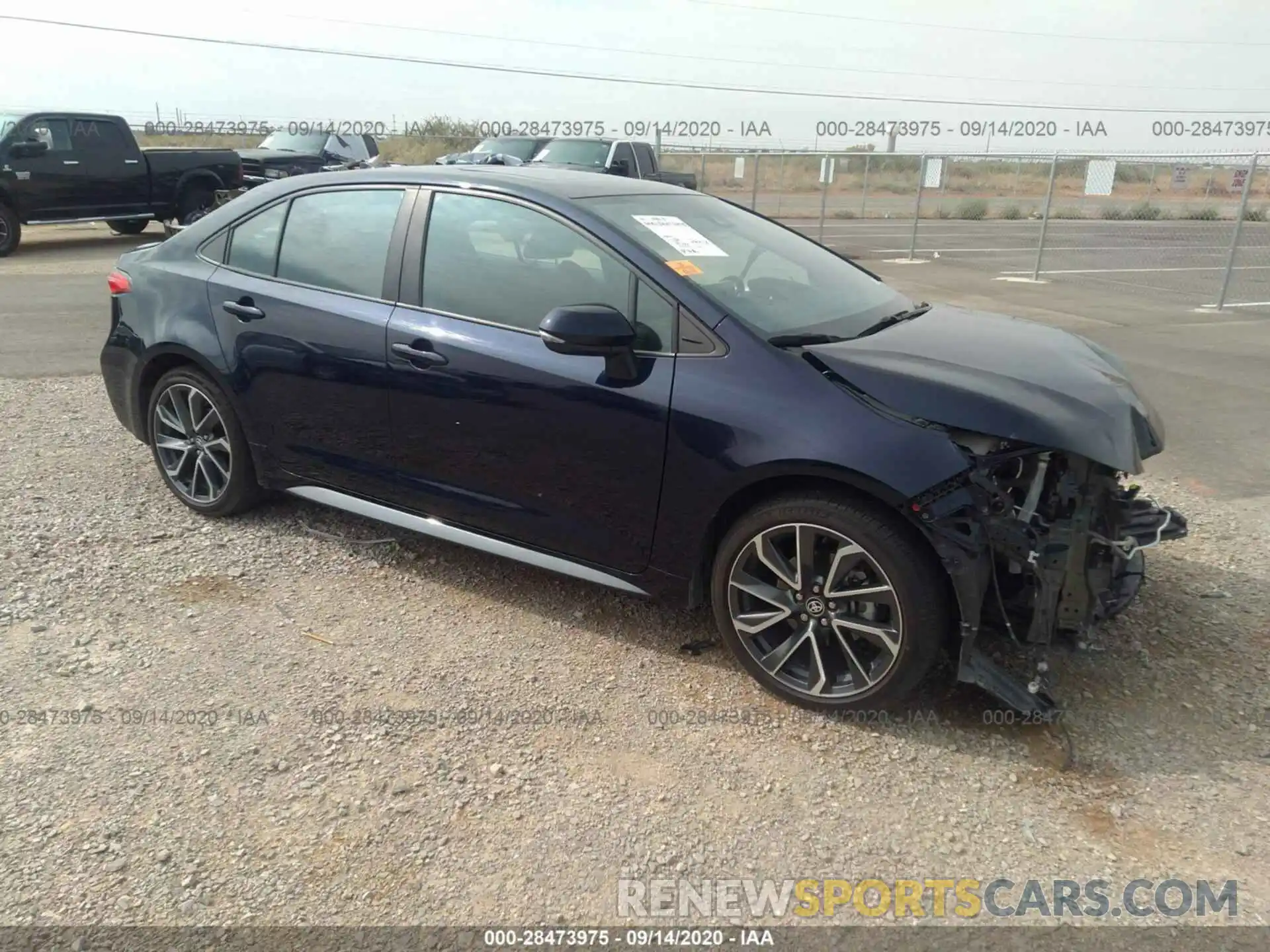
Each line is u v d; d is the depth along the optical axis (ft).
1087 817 9.11
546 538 12.04
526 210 12.10
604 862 8.50
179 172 55.26
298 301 13.52
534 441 11.65
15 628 12.01
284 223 14.12
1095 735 10.33
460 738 10.14
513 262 12.03
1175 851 8.70
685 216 13.08
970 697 10.98
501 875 8.33
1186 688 11.21
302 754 9.82
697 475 10.62
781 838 8.82
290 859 8.44
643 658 11.77
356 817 8.96
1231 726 10.50
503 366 11.68
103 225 66.95
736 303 11.12
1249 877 8.38
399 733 10.19
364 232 13.26
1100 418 10.01
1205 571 14.24
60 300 34.96
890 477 9.48
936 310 13.78
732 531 10.71
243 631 12.14
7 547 14.16
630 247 11.35
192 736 10.05
